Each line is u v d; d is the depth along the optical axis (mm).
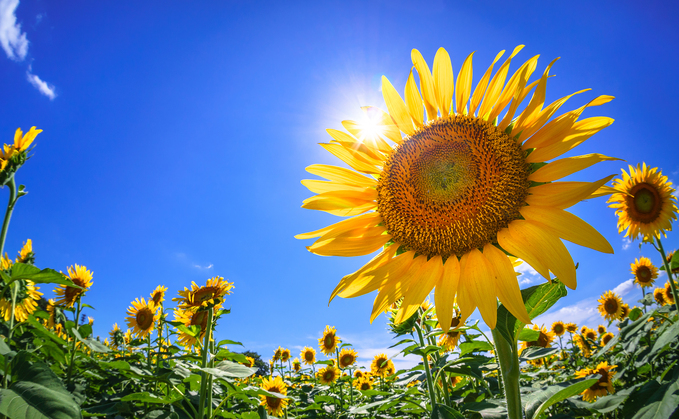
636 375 744
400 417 744
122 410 524
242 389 562
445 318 282
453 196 312
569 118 286
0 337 385
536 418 280
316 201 381
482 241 300
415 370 672
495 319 258
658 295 1250
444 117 356
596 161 265
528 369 1113
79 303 781
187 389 746
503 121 313
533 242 267
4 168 498
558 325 1560
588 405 465
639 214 858
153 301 975
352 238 363
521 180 291
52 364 683
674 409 360
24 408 282
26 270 400
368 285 330
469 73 343
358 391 1363
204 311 698
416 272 319
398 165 351
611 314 1486
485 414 385
